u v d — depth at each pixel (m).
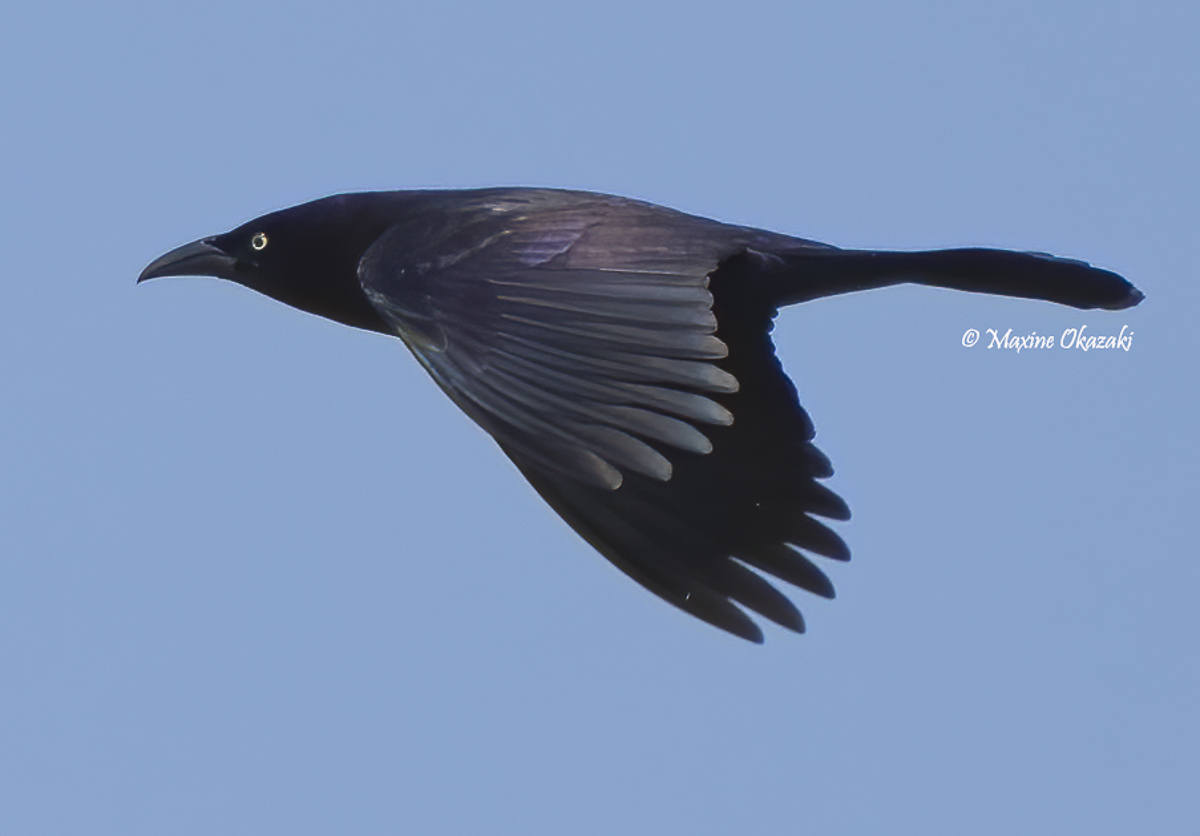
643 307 9.70
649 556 10.73
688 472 11.05
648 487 10.80
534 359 9.62
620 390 9.40
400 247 10.46
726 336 11.14
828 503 11.16
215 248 12.62
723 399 11.22
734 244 10.45
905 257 10.64
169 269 12.71
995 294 10.88
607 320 9.67
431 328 9.94
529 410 9.45
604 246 10.14
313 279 12.35
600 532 10.57
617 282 9.87
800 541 11.13
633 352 9.52
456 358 9.77
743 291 10.91
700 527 11.00
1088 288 10.75
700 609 10.90
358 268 10.61
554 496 10.37
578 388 9.45
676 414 9.29
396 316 10.09
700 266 10.01
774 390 11.20
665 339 9.55
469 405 9.58
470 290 10.02
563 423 9.37
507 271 10.05
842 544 11.12
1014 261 10.66
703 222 10.70
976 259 10.66
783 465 11.23
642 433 9.25
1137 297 10.77
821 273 10.78
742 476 11.16
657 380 9.41
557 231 10.30
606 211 10.62
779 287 10.89
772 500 11.18
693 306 9.66
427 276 10.20
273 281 12.48
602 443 9.27
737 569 11.02
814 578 11.07
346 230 12.18
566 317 9.73
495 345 9.73
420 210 10.90
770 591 10.98
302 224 12.30
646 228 10.38
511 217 10.51
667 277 9.88
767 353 11.17
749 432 11.23
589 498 10.52
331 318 12.56
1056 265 10.68
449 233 10.45
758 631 10.91
